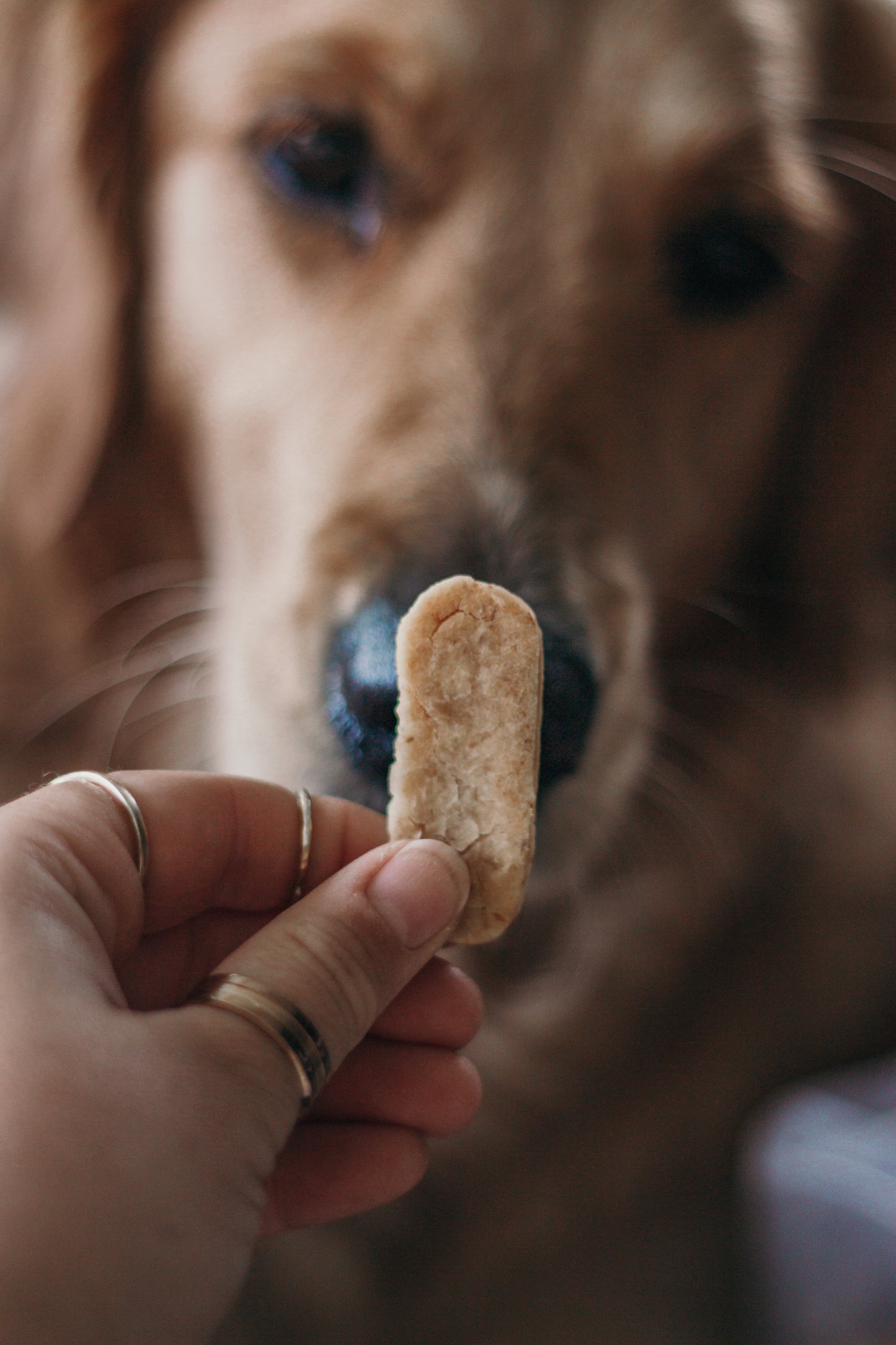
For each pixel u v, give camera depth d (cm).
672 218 42
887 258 49
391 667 38
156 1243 26
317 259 42
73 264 46
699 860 58
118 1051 27
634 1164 60
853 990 64
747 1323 57
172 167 44
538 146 41
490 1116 58
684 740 55
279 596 41
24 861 29
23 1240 26
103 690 51
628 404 43
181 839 32
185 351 45
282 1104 28
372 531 39
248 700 41
